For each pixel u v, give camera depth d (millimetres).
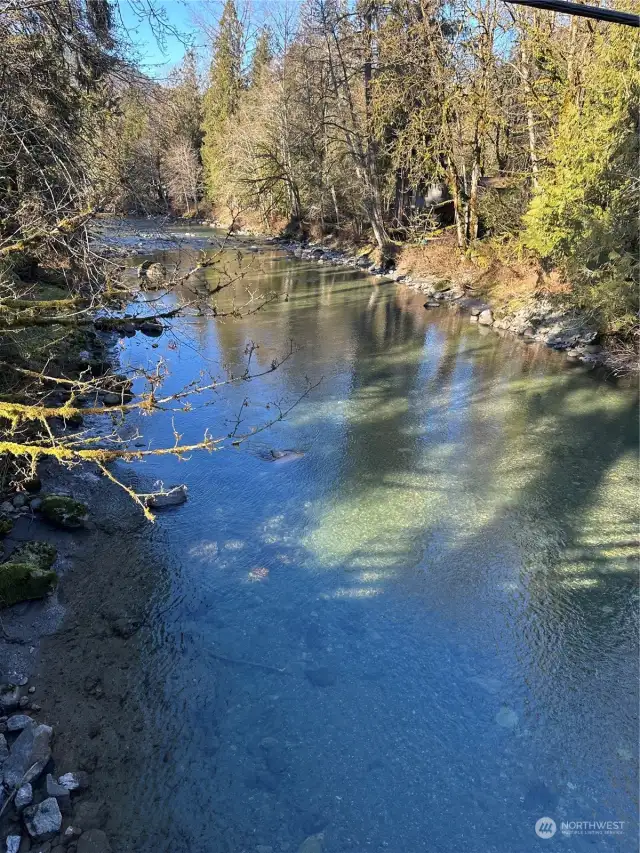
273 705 3768
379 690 3904
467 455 7176
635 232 10000
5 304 3756
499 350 11664
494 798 3277
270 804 3191
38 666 3941
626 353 10383
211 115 38281
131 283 5246
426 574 5012
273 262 23906
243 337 12445
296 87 26453
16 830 2926
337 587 4836
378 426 7973
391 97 18422
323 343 12141
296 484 6402
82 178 6160
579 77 12484
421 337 12711
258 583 4848
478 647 4270
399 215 23469
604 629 4461
